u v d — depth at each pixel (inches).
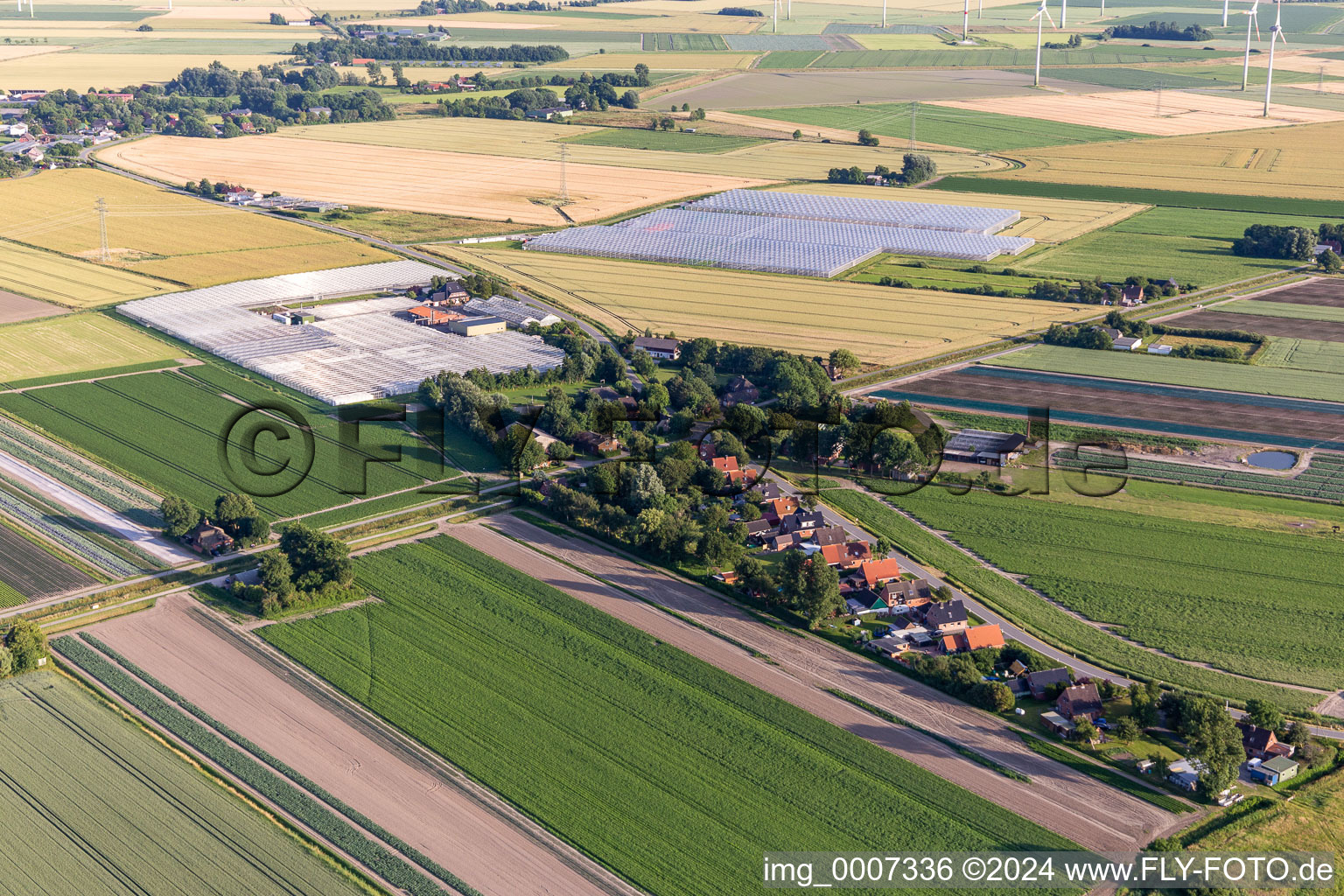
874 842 5369.1
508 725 6141.7
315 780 5703.7
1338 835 5428.2
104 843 5260.8
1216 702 6102.4
